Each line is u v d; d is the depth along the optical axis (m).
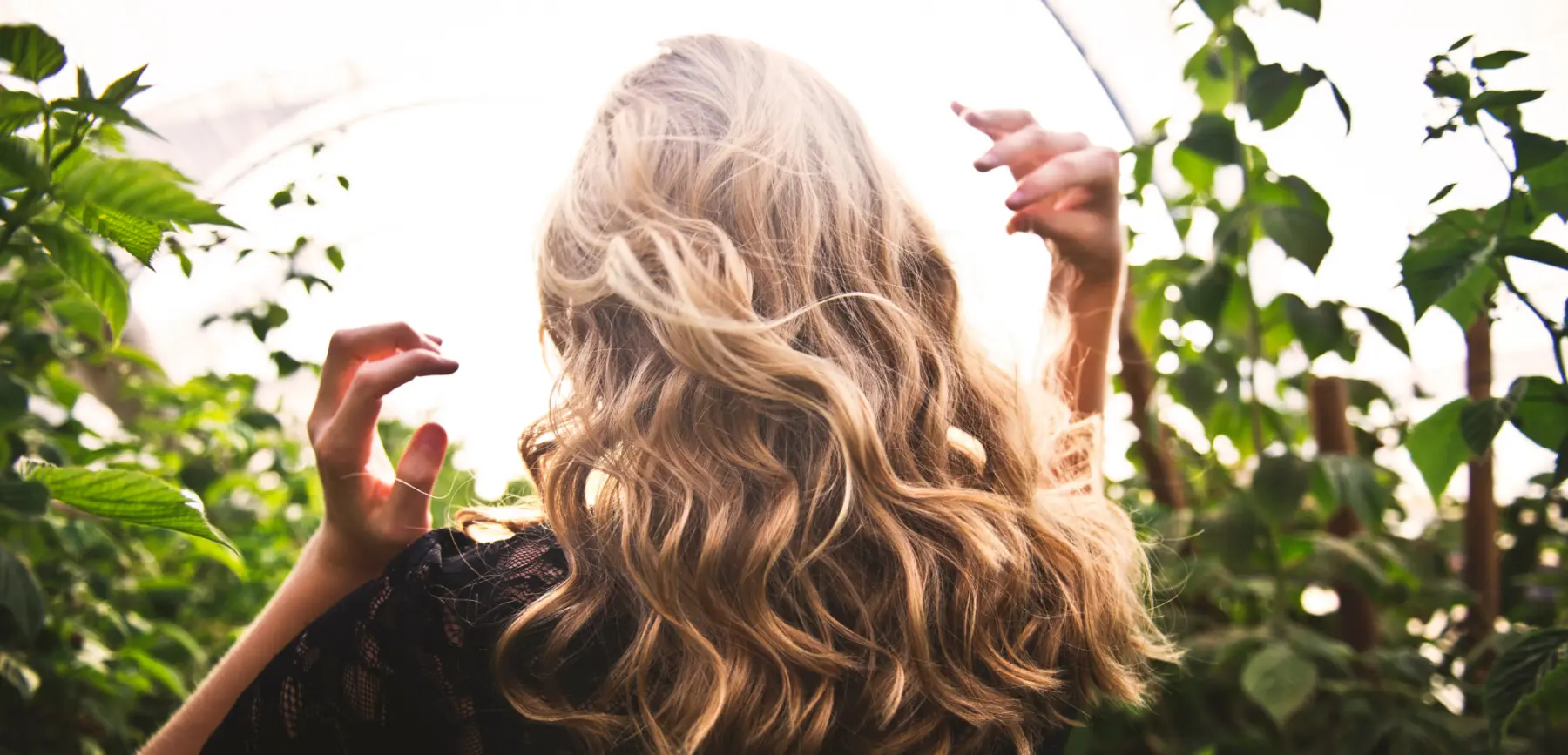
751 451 0.62
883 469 0.62
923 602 0.60
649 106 0.72
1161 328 1.44
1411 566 1.25
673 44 0.78
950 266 0.76
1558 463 0.80
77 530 1.22
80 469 0.71
